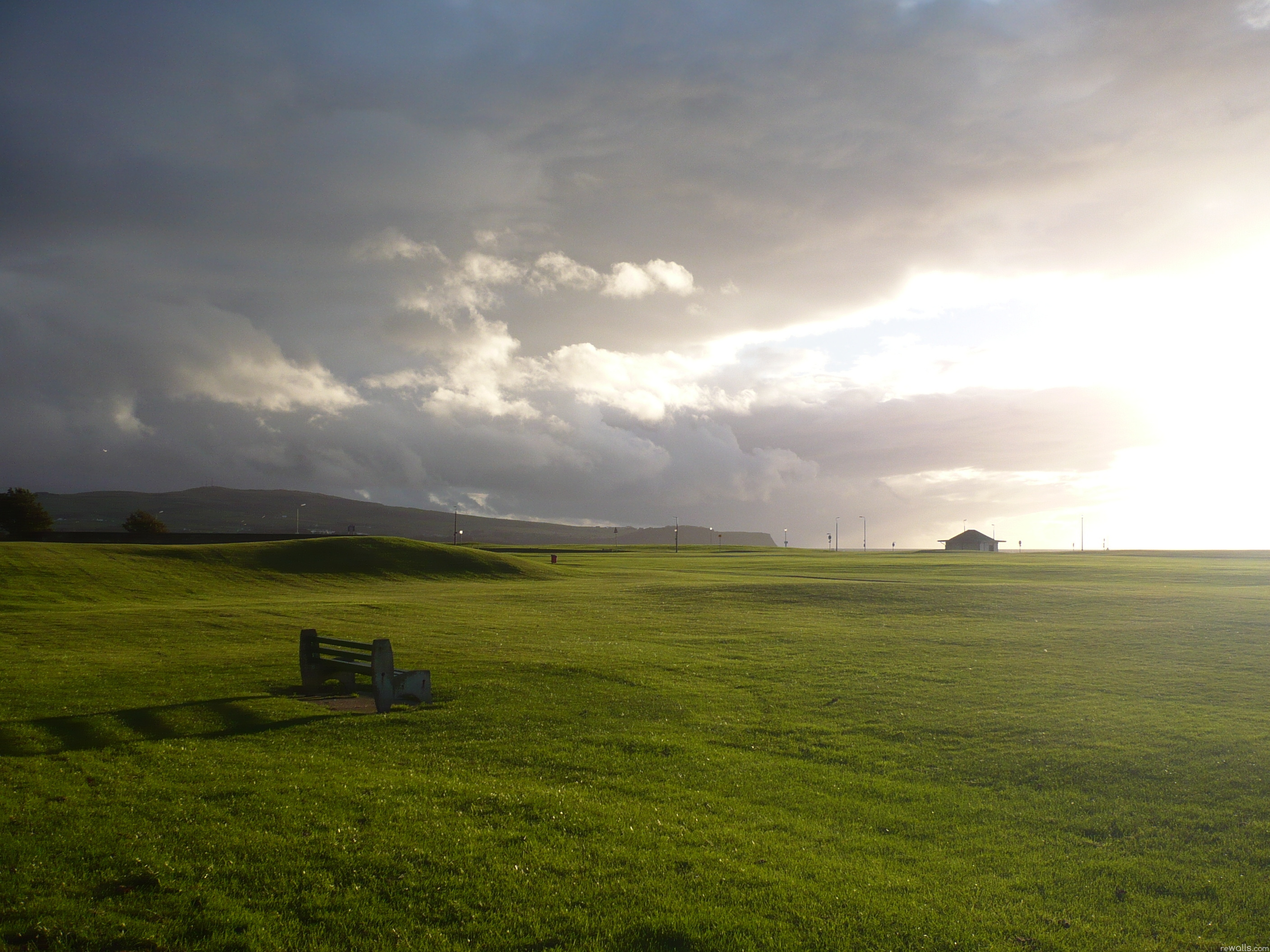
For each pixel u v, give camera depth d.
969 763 15.84
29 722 16.86
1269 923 9.47
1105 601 48.78
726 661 27.78
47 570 64.12
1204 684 23.89
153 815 11.66
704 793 13.71
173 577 68.44
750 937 8.77
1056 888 10.35
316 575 76.56
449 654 28.09
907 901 9.83
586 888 9.79
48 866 9.81
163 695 20.25
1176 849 11.63
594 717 19.19
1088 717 19.59
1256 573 83.75
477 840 11.16
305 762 14.82
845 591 56.03
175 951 8.13
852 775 15.02
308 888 9.59
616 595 56.84
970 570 94.25
